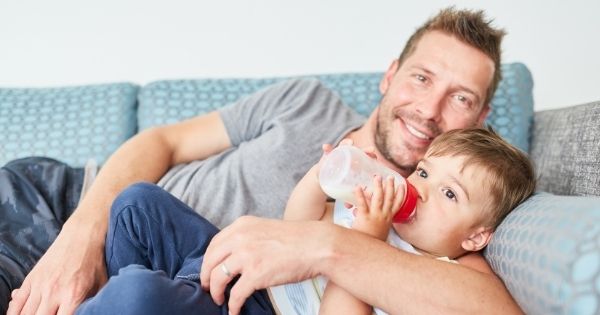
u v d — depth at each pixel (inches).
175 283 30.3
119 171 46.4
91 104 62.4
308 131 50.6
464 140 41.2
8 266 38.9
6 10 77.0
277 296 37.1
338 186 35.1
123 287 27.6
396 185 36.3
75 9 77.7
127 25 78.5
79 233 38.9
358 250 31.1
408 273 30.2
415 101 48.0
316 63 79.7
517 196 39.2
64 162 59.2
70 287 35.0
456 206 38.6
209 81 65.0
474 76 47.7
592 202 27.8
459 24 49.3
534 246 28.7
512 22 76.7
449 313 28.9
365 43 79.0
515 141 57.4
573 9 75.2
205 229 38.0
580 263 23.8
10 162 51.9
